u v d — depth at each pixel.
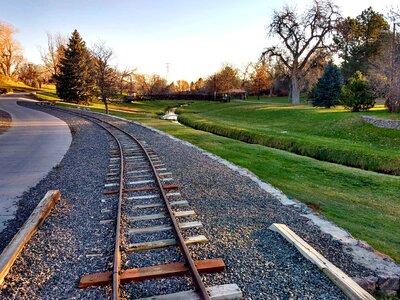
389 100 25.91
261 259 5.16
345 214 8.05
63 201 7.99
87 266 5.00
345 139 20.95
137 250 5.45
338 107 37.78
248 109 44.28
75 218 6.90
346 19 45.56
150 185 9.18
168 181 9.59
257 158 14.84
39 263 5.12
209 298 4.04
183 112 53.00
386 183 11.17
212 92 82.75
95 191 8.71
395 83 25.00
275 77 79.19
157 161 12.42
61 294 4.35
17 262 5.14
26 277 4.75
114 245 5.61
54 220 6.82
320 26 44.53
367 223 7.53
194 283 4.48
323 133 23.38
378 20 57.28
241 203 7.86
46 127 25.34
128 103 69.50
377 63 31.33
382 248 6.12
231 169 11.66
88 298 4.24
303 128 26.05
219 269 4.83
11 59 97.38
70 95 58.16
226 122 34.34
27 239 5.79
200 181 9.73
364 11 60.00
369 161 14.70
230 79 82.31
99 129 23.66
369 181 11.40
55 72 84.88
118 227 6.09
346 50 58.41
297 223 6.71
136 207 7.37
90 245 5.67
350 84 29.59
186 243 5.62
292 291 4.34
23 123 28.28
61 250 5.51
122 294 4.29
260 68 80.88
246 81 97.88
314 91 44.84
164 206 7.42
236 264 5.00
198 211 7.21
